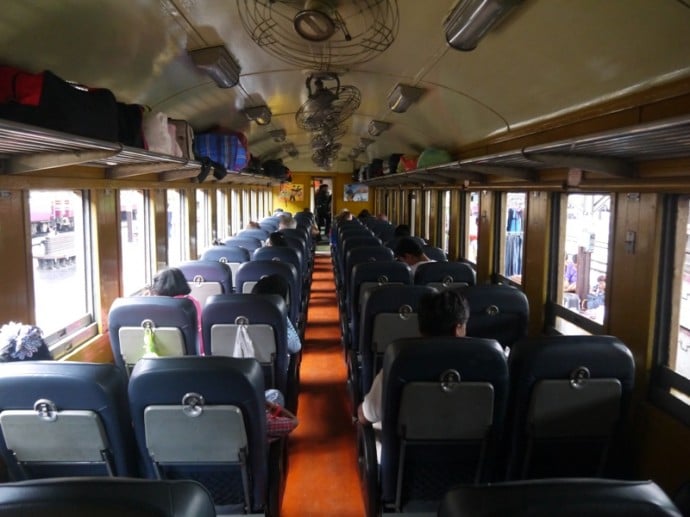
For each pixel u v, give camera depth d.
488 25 2.88
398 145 10.17
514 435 2.24
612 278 3.58
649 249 3.16
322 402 4.61
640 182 3.14
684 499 1.70
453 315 2.28
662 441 2.96
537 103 4.14
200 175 6.08
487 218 6.56
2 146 2.55
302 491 3.20
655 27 2.41
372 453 2.48
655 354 3.17
